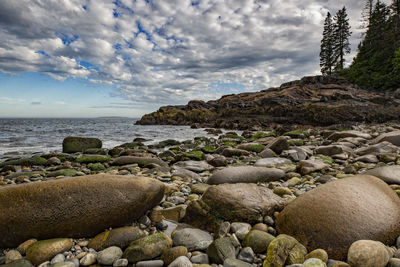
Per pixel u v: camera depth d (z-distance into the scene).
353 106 28.50
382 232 2.47
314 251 2.33
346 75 51.25
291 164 6.89
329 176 5.23
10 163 8.72
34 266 2.35
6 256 2.45
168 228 3.12
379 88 42.25
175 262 2.23
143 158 8.42
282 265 2.21
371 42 52.56
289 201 3.39
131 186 3.15
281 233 2.79
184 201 3.98
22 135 22.12
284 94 38.59
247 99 41.59
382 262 2.06
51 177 6.65
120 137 20.94
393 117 25.44
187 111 42.78
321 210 2.68
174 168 7.26
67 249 2.58
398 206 2.81
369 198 2.80
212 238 2.79
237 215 3.03
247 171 5.27
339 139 11.69
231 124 30.70
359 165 6.46
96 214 2.83
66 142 12.48
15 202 2.71
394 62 41.94
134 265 2.38
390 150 7.88
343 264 2.14
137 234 2.75
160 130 29.61
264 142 13.14
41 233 2.69
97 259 2.43
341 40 56.25
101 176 3.21
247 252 2.42
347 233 2.45
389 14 49.66
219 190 3.32
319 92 40.38
